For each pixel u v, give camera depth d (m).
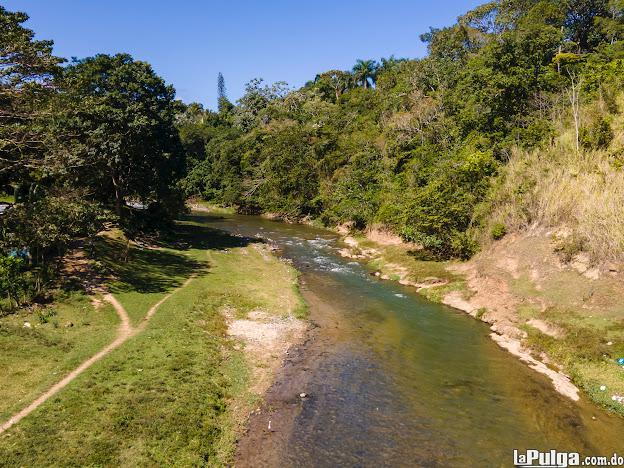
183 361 19.33
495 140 41.97
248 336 23.64
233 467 13.92
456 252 37.94
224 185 89.38
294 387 19.00
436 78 66.50
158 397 16.38
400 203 46.06
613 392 17.80
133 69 41.88
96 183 40.44
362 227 56.56
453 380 19.88
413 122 56.69
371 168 59.59
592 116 35.44
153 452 13.66
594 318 22.97
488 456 14.69
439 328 26.14
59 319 21.81
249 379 19.25
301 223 71.44
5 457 12.62
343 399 18.17
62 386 16.38
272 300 29.44
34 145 28.95
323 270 40.09
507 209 33.78
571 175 31.33
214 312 26.09
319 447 15.02
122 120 37.00
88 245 33.53
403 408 17.56
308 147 76.19
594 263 25.44
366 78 107.25
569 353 20.98
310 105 95.12
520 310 26.19
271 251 48.09
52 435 13.76
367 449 14.98
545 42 47.16
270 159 79.81
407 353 22.67
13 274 22.50
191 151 107.06
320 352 22.59
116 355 19.06
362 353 22.62
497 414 17.14
